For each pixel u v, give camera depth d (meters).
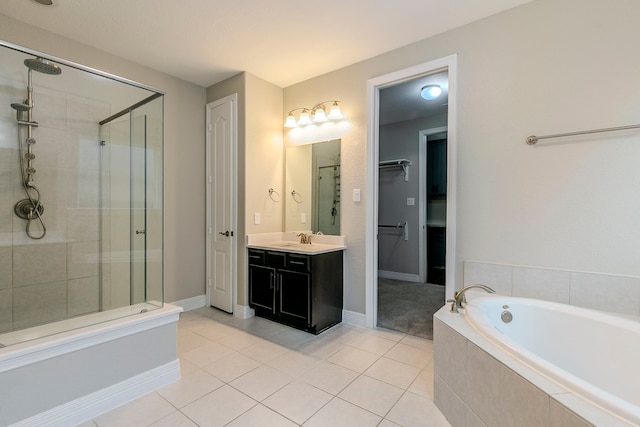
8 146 2.23
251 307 3.16
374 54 2.83
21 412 1.42
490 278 2.25
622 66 1.85
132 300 2.27
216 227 3.48
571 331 1.67
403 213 4.86
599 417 0.88
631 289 1.81
